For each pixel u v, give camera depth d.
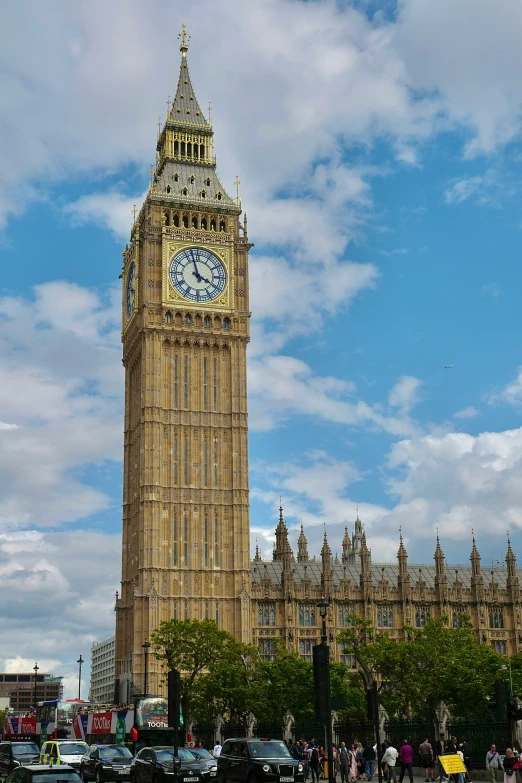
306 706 101.56
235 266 145.00
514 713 56.75
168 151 149.00
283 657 109.38
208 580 131.88
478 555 148.88
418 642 100.50
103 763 64.38
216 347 141.25
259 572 142.75
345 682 116.00
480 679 93.50
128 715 88.94
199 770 55.78
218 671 106.31
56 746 69.12
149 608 127.12
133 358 146.00
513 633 147.25
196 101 154.25
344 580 141.75
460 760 47.41
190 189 146.50
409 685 96.50
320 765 67.69
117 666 137.38
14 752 72.88
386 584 143.62
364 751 71.94
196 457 136.00
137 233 145.38
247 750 54.25
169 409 136.75
